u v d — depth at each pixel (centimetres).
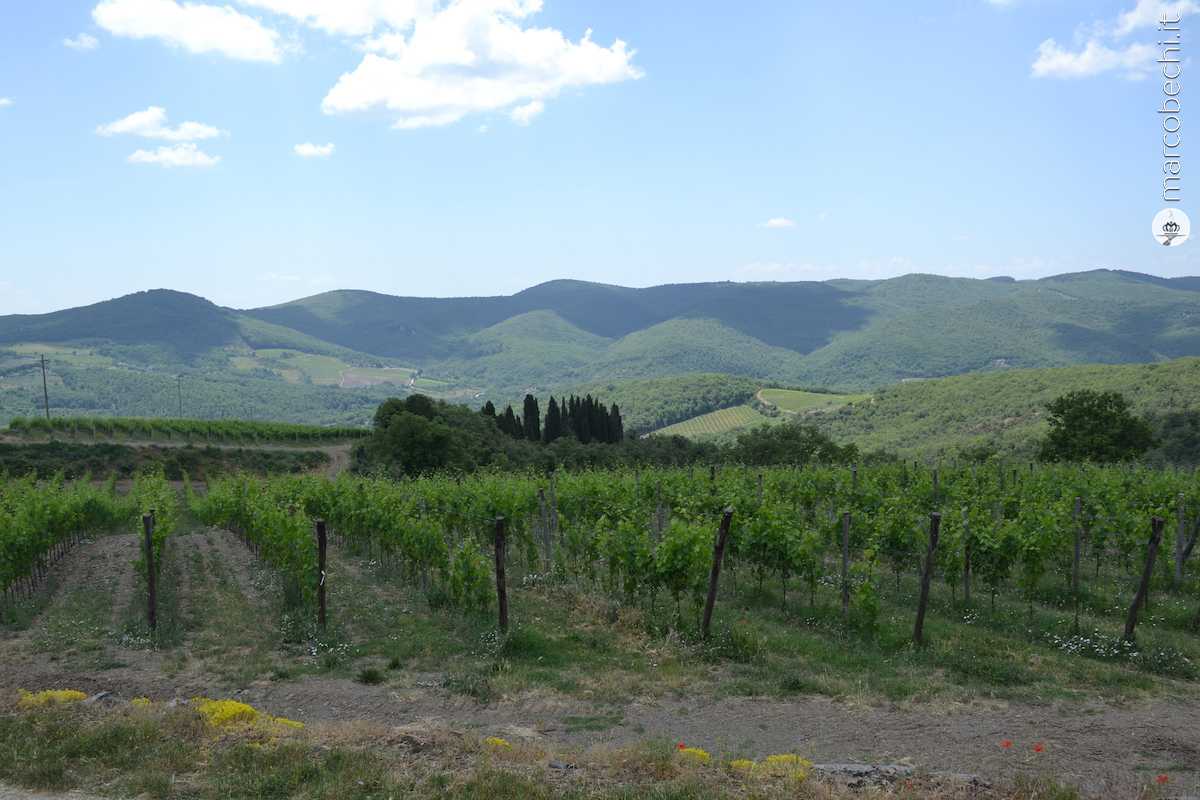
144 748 879
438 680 1295
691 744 1009
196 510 4009
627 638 1534
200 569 2433
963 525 1756
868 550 1761
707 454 7881
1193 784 857
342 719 1113
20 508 2308
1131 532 1967
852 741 1019
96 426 7156
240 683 1275
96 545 3100
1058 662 1347
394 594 2050
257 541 2556
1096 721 1077
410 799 739
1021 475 3161
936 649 1410
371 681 1295
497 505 2528
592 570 2072
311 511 3098
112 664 1384
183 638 1587
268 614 1811
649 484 3059
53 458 6131
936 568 2092
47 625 1684
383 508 2416
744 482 2942
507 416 9056
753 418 18562
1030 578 1723
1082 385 11625
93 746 877
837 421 14562
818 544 1795
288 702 1188
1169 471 3188
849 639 1527
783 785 796
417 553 2066
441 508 2800
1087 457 4641
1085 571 2089
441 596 1894
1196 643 1455
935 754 966
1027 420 10806
